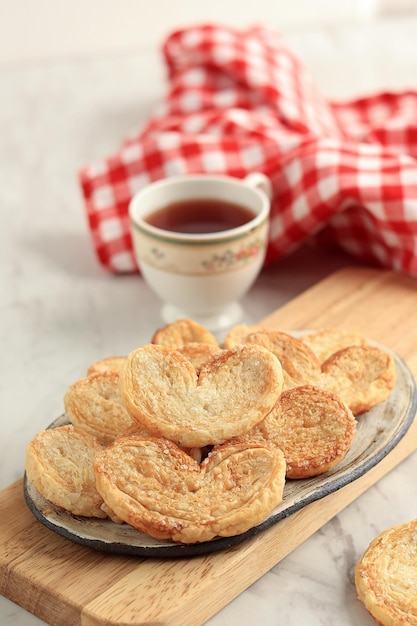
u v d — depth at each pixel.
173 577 0.69
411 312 0.93
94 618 0.68
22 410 0.86
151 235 0.90
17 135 1.21
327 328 0.85
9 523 0.73
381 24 1.45
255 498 0.69
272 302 0.97
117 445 0.71
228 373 0.73
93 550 0.71
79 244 1.05
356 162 0.98
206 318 0.94
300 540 0.73
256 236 0.91
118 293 0.99
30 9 1.44
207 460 0.71
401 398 0.79
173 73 1.19
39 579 0.70
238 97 1.12
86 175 1.03
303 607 0.70
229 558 0.70
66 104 1.27
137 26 1.49
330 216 0.98
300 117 1.09
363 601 0.69
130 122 1.22
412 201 0.95
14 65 1.39
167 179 1.01
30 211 1.09
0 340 0.94
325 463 0.73
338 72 1.31
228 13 1.51
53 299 0.98
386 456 0.77
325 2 1.51
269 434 0.74
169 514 0.69
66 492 0.71
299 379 0.78
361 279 0.97
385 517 0.76
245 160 1.02
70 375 0.90
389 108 1.16
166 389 0.73
